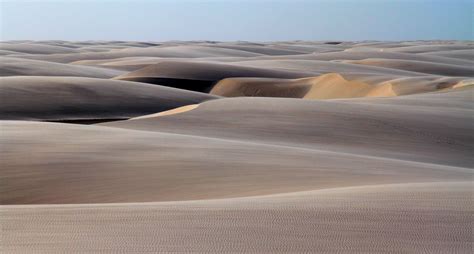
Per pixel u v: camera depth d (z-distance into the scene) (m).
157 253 7.68
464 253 7.63
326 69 109.69
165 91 65.12
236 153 21.14
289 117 33.72
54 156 19.70
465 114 37.53
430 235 8.44
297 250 7.78
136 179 17.03
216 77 96.62
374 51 154.75
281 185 15.89
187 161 19.27
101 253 7.68
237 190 15.49
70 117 51.94
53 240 8.30
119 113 55.12
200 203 11.17
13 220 9.54
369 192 12.09
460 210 10.01
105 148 21.20
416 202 10.72
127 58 147.50
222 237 8.41
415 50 180.62
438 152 28.47
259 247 7.92
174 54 168.12
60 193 16.00
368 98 46.59
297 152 22.17
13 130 24.70
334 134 30.39
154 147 21.62
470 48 186.75
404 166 20.55
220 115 34.41
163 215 9.84
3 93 54.19
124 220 9.50
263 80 89.75
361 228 8.84
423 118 35.06
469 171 20.80
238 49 197.62
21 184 16.81
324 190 13.34
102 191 16.06
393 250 7.75
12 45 191.38
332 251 7.71
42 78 61.69
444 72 110.88
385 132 31.34
